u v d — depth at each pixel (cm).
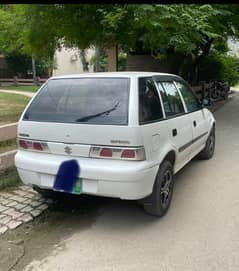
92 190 416
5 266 356
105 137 408
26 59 3897
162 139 457
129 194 405
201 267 354
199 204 512
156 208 452
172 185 491
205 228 436
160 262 363
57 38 1354
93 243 402
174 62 1662
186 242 403
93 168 407
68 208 495
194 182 610
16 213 468
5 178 570
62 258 371
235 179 628
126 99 422
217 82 2186
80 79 463
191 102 620
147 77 473
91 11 1135
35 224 446
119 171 399
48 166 430
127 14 1017
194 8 994
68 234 423
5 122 1043
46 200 512
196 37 1070
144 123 419
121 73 472
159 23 955
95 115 421
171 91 537
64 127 426
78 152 420
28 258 371
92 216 472
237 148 877
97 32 1203
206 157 747
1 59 3897
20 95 2214
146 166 411
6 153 589
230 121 1353
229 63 2823
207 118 699
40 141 442
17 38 1647
